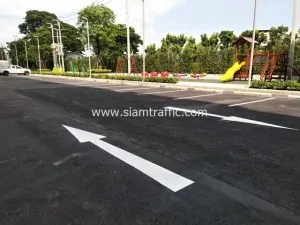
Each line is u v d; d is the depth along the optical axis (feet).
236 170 12.72
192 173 12.42
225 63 90.94
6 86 62.85
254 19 45.80
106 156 14.80
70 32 213.87
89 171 12.84
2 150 16.11
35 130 20.81
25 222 8.87
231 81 65.67
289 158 14.20
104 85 63.46
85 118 25.16
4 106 33.09
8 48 258.16
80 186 11.34
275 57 56.85
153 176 12.16
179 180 11.70
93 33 147.43
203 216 8.96
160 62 113.91
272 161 13.82
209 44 120.78
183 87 53.11
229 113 26.55
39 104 34.35
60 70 136.36
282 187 10.99
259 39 98.32
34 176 12.40
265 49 95.30
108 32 150.92
